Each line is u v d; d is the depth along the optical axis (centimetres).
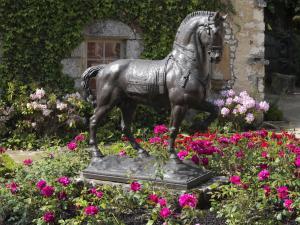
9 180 548
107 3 971
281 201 483
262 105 1016
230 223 439
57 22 947
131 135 597
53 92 949
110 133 943
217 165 586
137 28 1002
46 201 472
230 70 1070
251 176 521
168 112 1019
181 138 677
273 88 1758
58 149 682
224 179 558
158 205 448
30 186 495
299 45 1964
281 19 1958
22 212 471
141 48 1008
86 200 492
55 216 470
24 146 882
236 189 474
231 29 1064
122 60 580
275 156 569
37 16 935
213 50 520
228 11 1057
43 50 949
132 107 595
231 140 612
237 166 572
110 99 576
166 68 548
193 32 534
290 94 1703
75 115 911
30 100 917
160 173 505
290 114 1294
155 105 569
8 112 899
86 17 964
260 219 452
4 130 895
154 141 601
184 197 437
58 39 952
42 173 536
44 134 914
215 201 485
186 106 541
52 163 576
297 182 498
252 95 1081
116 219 449
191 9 1025
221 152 591
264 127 1076
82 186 537
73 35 959
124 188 528
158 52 1014
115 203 474
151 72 554
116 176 543
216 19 518
